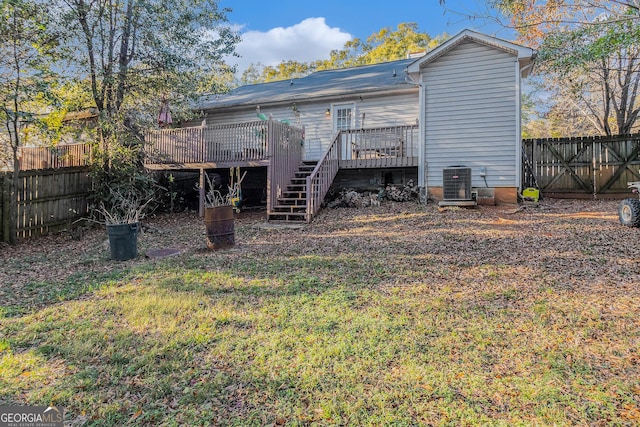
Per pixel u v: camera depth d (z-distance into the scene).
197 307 4.06
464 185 9.45
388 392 2.49
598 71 13.83
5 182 8.12
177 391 2.58
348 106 13.26
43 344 3.29
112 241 6.47
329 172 10.77
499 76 9.98
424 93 10.78
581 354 2.90
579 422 2.16
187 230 9.18
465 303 4.00
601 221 7.50
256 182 13.98
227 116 15.20
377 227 8.26
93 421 2.30
